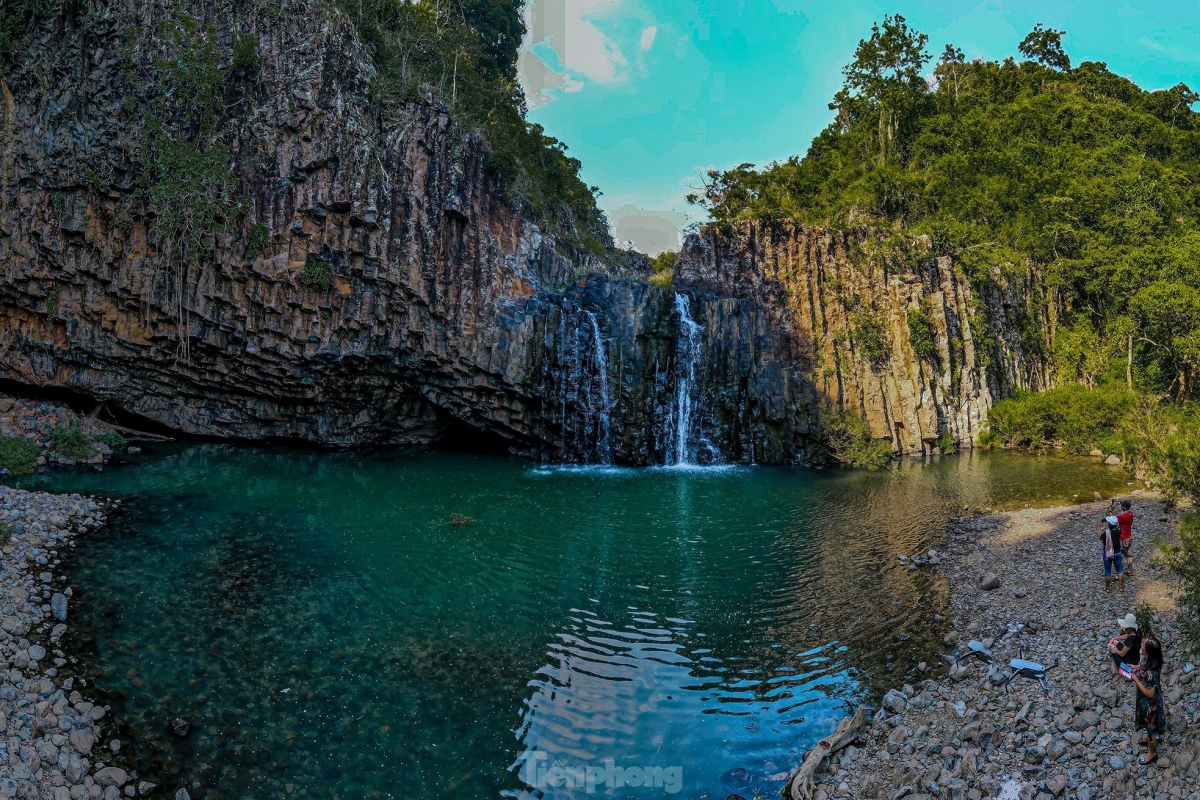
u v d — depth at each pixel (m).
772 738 13.69
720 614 19.14
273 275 32.41
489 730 13.78
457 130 37.78
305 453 35.34
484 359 36.00
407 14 43.94
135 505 25.25
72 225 30.78
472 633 17.67
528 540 24.58
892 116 69.19
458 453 38.22
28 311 31.38
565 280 42.53
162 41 32.25
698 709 14.65
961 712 13.55
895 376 43.75
